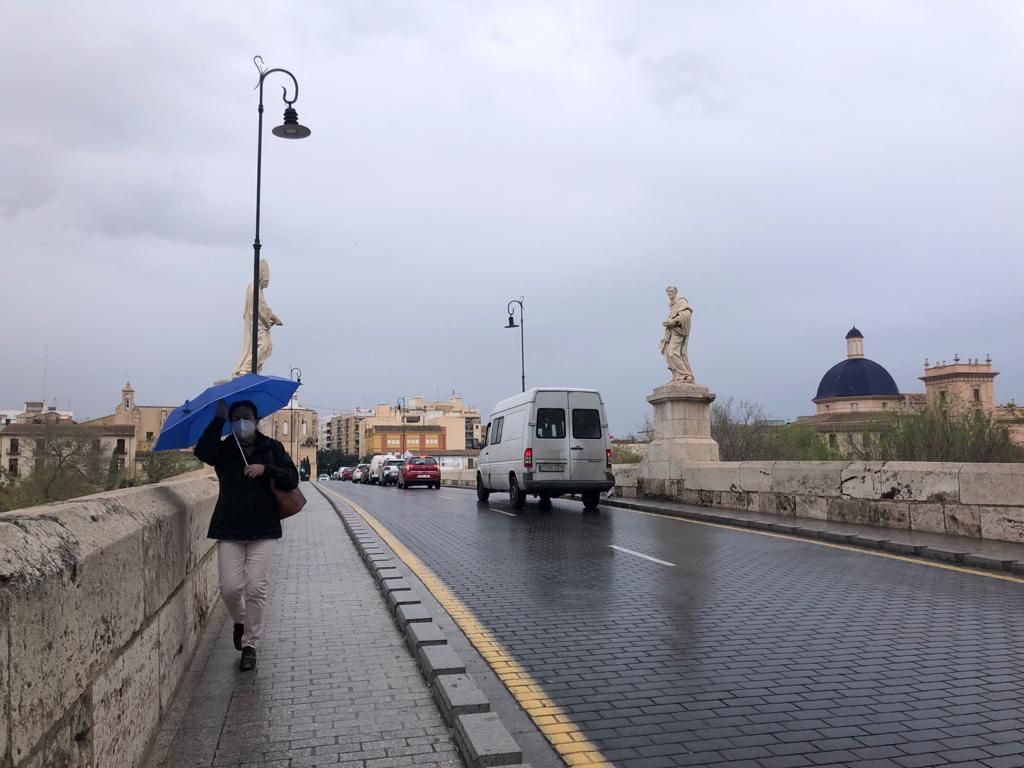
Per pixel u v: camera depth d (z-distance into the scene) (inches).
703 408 763.4
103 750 112.1
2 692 75.5
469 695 169.5
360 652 220.1
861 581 332.5
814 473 549.6
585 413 720.3
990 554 366.3
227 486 205.5
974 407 1059.9
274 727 161.0
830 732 162.1
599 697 186.5
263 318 1210.6
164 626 165.5
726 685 194.4
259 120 792.9
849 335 4060.0
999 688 188.5
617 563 392.2
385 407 5600.4
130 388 3358.8
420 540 492.7
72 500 134.8
